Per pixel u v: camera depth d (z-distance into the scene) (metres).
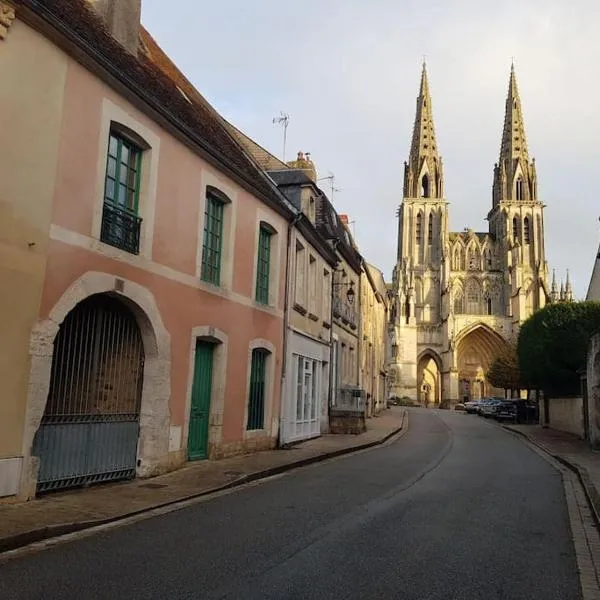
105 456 9.89
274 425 16.39
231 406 13.82
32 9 8.05
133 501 8.59
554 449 19.80
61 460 8.98
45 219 8.41
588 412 22.75
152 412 10.77
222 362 13.35
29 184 8.16
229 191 13.62
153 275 10.77
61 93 8.74
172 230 11.41
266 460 13.52
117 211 10.12
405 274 87.31
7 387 7.76
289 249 17.20
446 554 6.48
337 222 27.03
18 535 6.34
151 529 7.24
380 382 48.19
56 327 8.52
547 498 10.42
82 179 9.11
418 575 5.72
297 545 6.62
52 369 8.96
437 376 88.56
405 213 90.50
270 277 16.28
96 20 11.54
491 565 6.16
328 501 9.34
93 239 9.28
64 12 9.49
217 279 13.49
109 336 10.16
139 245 10.52
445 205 90.38
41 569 5.58
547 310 29.39
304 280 18.91
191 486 9.97
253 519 7.90
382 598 5.06
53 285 8.51
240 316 14.17
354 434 22.88
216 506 8.74
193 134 11.80
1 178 7.76
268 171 20.58
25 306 8.05
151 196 10.78
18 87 8.03
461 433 27.80
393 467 14.12
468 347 87.56
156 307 10.82
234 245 13.89
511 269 84.88
